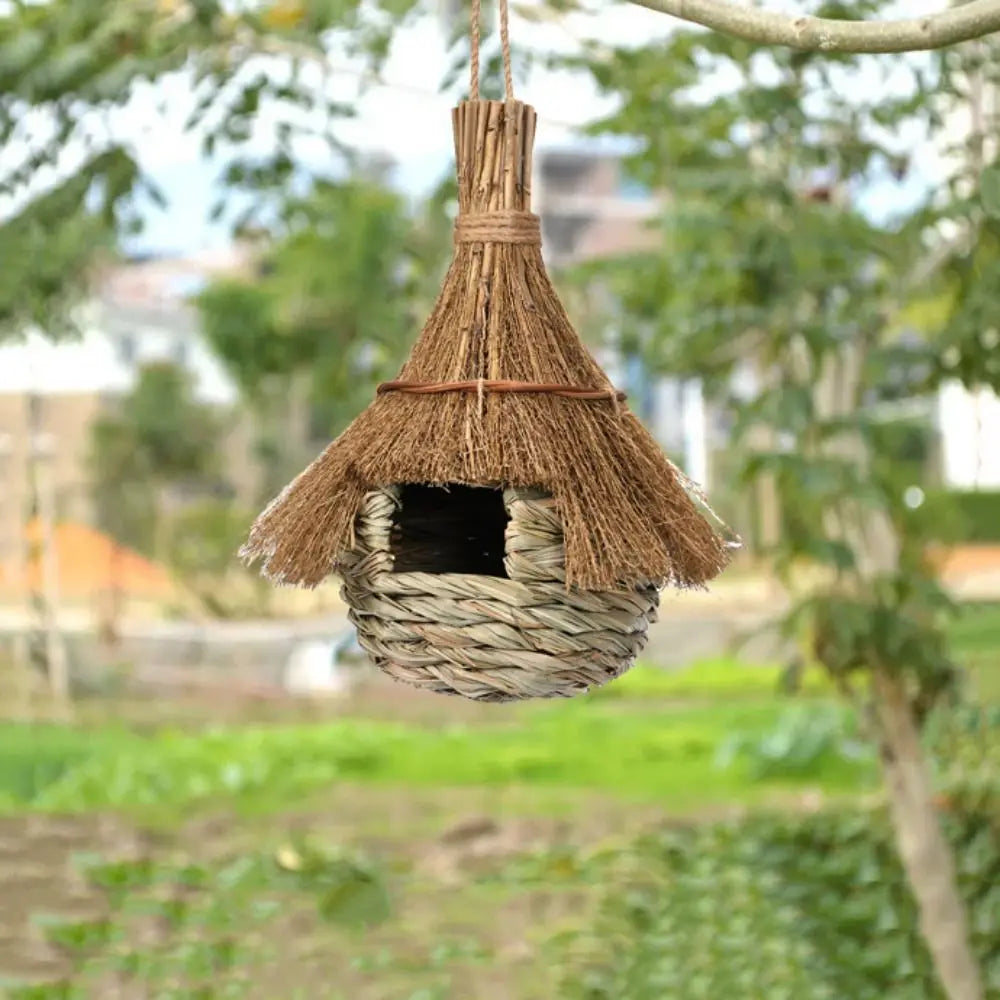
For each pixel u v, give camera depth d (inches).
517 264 98.8
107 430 1024.2
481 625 93.3
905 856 228.5
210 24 195.8
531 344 96.8
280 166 230.5
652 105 220.8
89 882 329.4
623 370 273.9
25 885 329.1
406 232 261.6
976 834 288.8
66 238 217.5
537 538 93.3
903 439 257.8
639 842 353.4
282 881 326.6
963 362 203.5
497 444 93.0
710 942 277.6
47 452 577.9
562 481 92.9
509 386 94.9
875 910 284.2
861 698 226.5
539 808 415.8
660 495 97.4
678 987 258.2
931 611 234.2
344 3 196.5
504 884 330.0
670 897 305.1
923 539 243.8
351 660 207.6
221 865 346.0
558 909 309.1
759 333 228.8
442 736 530.3
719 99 209.0
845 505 228.4
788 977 259.0
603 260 254.4
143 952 283.4
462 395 95.2
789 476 211.6
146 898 317.7
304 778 459.5
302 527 97.8
